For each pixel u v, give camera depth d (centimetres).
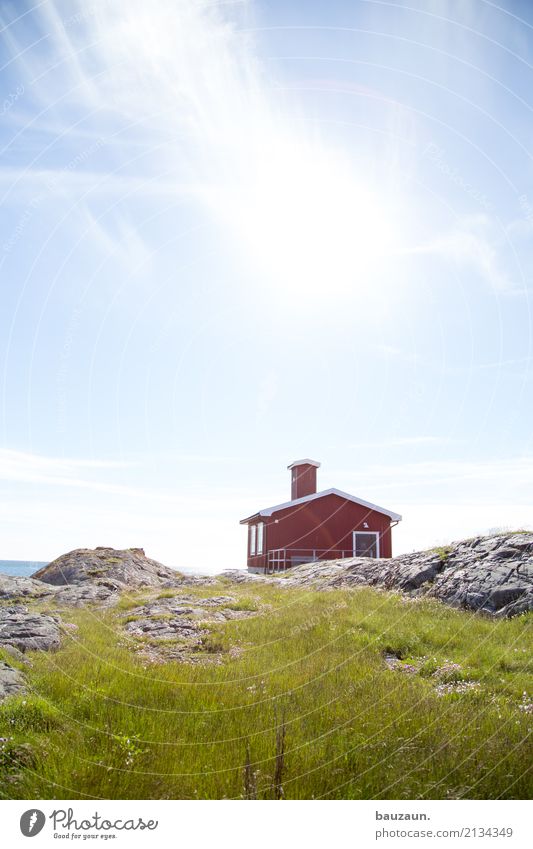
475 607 1467
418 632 1255
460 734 624
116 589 2339
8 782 493
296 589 2136
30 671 878
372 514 3130
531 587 1422
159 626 1445
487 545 1761
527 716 700
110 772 509
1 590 2145
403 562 1966
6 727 605
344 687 858
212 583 2630
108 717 655
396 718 686
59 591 2172
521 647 1123
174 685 837
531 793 493
